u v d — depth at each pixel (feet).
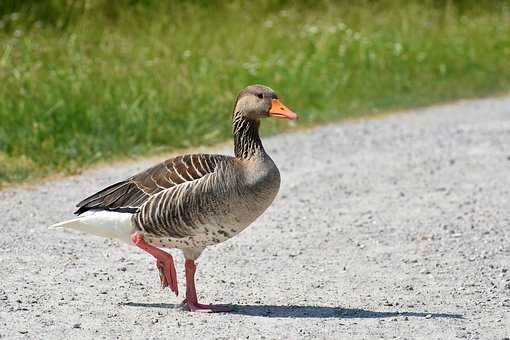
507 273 37.40
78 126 61.05
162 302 33.30
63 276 35.99
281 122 69.31
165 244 31.50
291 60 82.33
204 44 82.79
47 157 55.57
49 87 64.90
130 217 31.17
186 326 30.66
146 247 31.37
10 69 67.77
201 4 95.86
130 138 60.39
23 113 60.18
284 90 75.25
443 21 106.11
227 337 29.66
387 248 40.70
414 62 88.53
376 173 54.95
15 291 33.91
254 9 98.84
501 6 116.47
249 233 42.86
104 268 37.27
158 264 31.55
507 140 64.85
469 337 30.09
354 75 82.84
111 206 31.48
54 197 48.29
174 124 64.39
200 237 31.01
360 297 34.17
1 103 61.00
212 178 30.40
